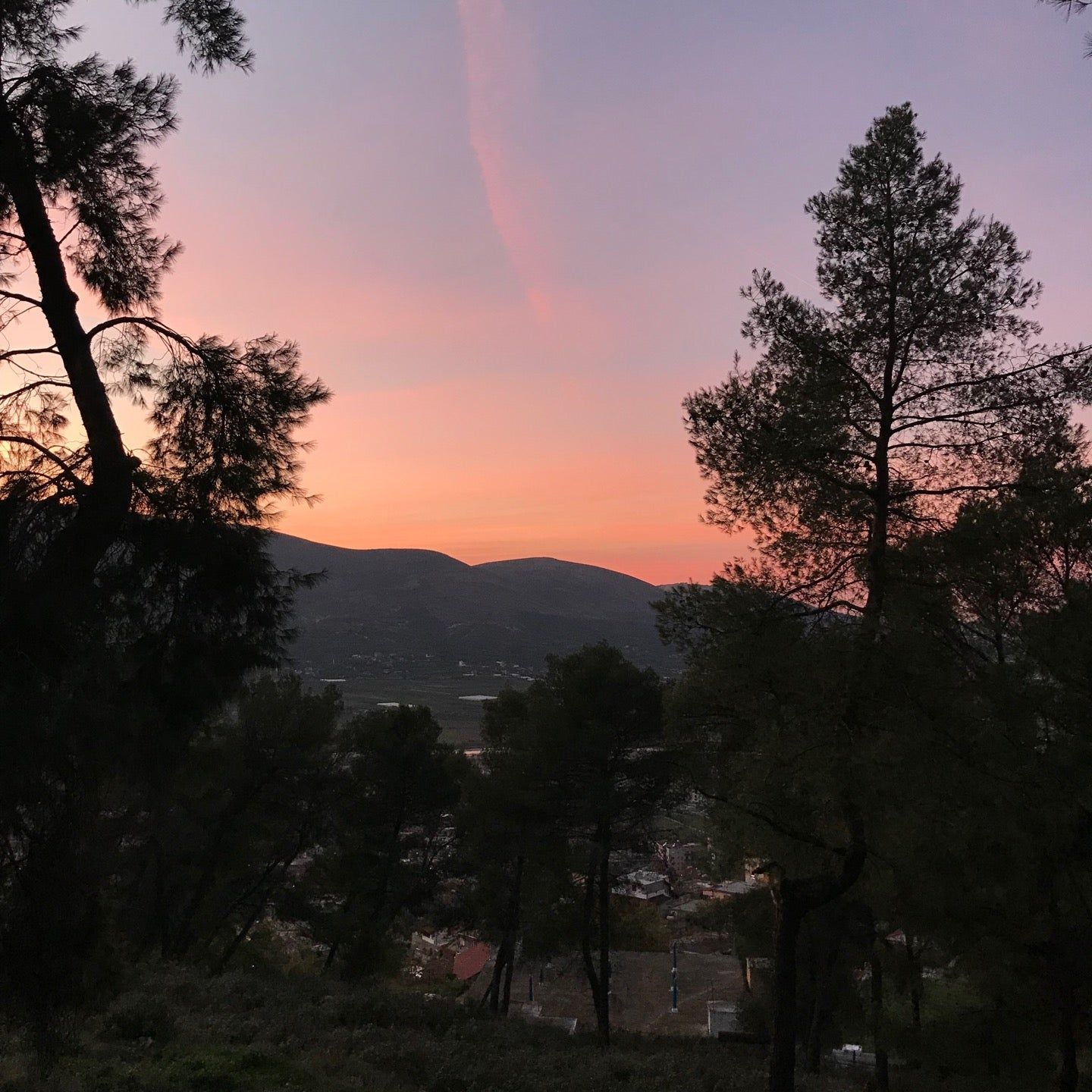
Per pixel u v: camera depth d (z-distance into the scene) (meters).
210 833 22.36
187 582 6.99
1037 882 10.11
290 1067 10.27
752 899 22.39
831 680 10.14
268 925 37.81
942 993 13.20
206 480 7.41
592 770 20.84
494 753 24.41
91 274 8.12
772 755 10.54
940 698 9.81
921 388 12.11
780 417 11.80
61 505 6.74
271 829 25.55
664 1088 13.59
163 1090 8.38
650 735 20.81
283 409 7.75
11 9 6.90
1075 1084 10.45
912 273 11.85
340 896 28.30
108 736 5.98
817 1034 19.97
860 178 12.25
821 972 20.22
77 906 6.28
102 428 6.95
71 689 5.87
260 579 7.22
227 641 7.07
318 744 25.12
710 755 12.91
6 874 6.05
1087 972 9.69
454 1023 16.98
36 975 6.05
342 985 20.50
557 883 22.64
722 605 11.75
